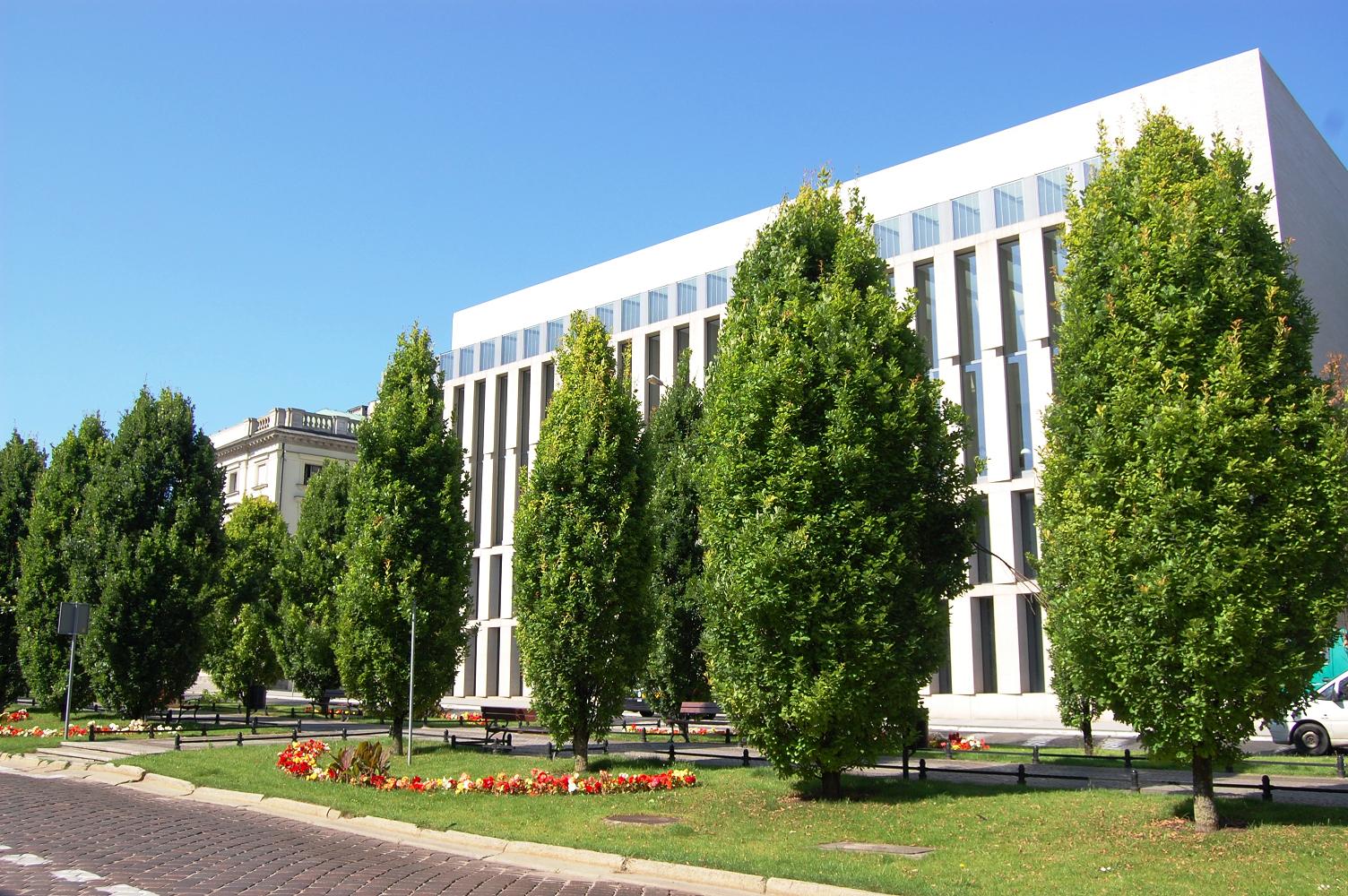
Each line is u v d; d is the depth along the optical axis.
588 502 17.95
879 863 10.08
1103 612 11.06
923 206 35.94
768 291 15.25
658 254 43.81
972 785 15.02
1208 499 10.59
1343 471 10.58
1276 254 11.55
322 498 35.28
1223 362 10.93
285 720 30.30
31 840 11.58
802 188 16.33
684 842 11.31
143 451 27.55
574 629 17.33
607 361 19.00
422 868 10.30
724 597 14.42
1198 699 10.38
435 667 20.84
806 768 14.01
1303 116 33.00
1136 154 12.60
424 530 21.20
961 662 32.56
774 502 13.84
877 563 13.48
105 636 25.69
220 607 34.84
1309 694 10.78
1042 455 12.67
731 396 14.85
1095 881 9.13
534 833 12.04
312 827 13.01
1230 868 9.36
